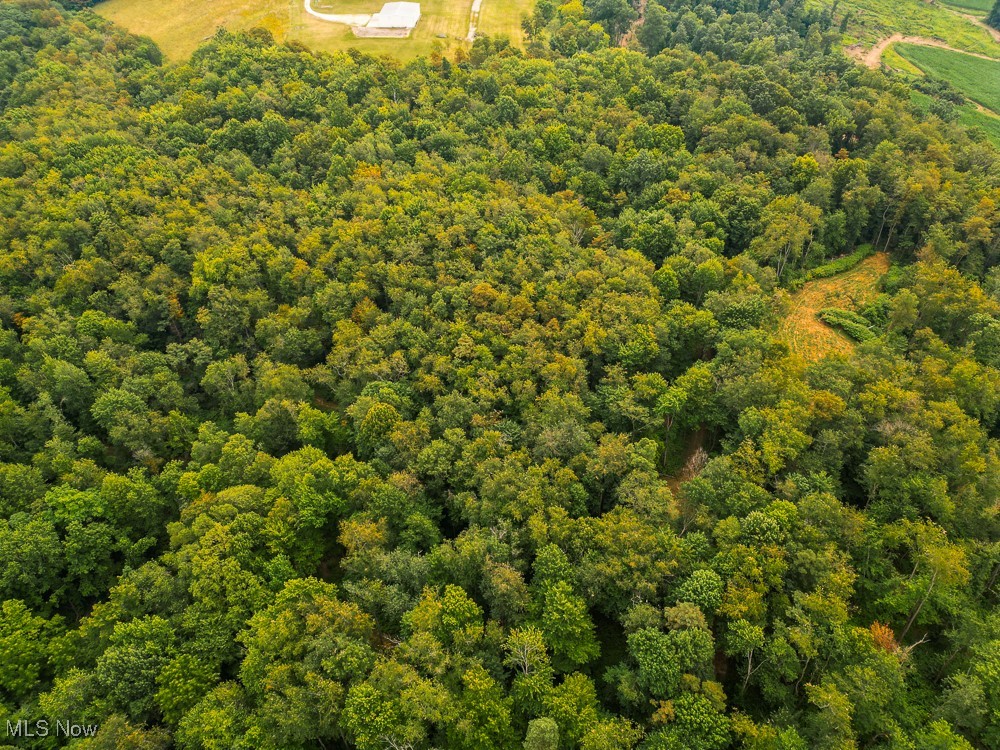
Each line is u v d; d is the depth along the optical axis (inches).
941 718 3147.1
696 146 7450.8
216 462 4623.5
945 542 3710.6
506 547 3698.3
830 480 4082.2
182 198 6432.1
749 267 5880.9
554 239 5930.1
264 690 3193.9
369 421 4500.5
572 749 3083.2
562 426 4308.6
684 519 4126.5
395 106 7524.6
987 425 4746.6
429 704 3009.4
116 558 4281.5
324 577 4202.8
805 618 3334.2
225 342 5585.6
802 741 3014.3
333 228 6008.9
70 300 5561.0
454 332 5137.8
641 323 5162.4
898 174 6806.1
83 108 7465.6
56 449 4574.3
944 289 5600.4
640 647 3262.8
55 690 3225.9
